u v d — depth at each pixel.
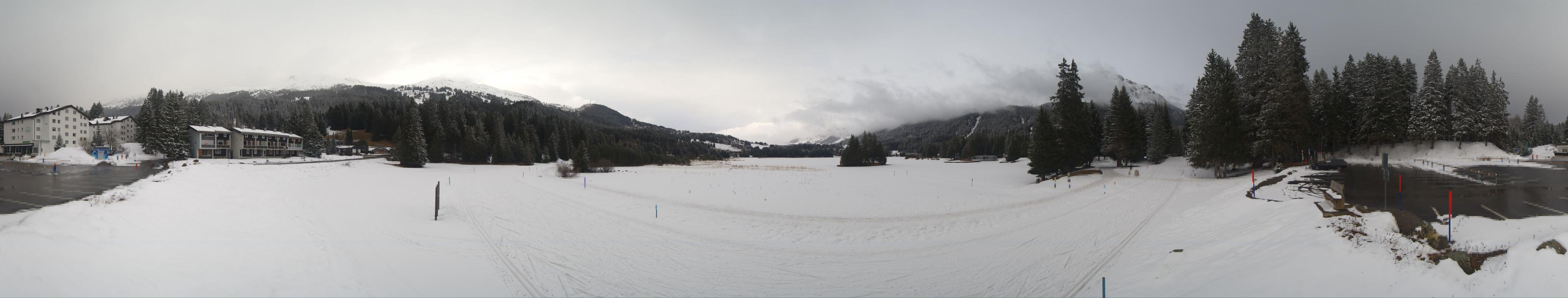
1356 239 13.64
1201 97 55.09
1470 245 12.22
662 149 190.00
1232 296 12.51
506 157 104.12
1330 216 16.80
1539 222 15.39
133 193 27.27
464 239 22.72
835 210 33.00
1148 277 15.29
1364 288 11.00
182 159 77.50
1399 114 58.56
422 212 31.39
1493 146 54.91
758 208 34.16
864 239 23.61
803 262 19.36
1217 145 45.28
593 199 39.62
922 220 28.78
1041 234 23.16
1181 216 25.28
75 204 22.53
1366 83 60.78
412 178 62.38
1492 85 59.56
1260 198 24.38
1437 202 21.09
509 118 156.25
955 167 95.19
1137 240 20.72
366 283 15.11
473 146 102.94
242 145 94.31
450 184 54.44
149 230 17.45
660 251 21.12
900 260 19.41
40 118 83.19
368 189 44.53
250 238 18.55
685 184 55.97
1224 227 20.20
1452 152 55.25
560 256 20.00
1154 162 68.75
